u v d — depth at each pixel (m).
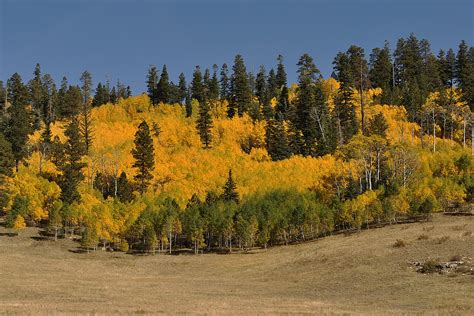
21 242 82.44
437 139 127.62
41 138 121.25
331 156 117.00
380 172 102.81
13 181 94.25
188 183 105.19
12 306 33.41
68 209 86.94
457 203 87.06
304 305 35.94
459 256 50.50
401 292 41.75
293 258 66.62
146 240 85.94
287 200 91.31
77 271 63.38
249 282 55.28
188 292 46.44
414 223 79.56
